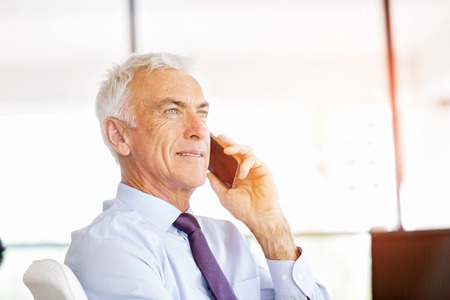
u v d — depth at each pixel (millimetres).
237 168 1821
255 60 7020
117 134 1721
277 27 6965
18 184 6414
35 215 6383
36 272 1373
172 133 1675
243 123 7047
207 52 6840
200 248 1677
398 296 1914
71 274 1355
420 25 6871
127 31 6250
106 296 1496
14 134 6473
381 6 5793
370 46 6969
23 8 6691
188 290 1620
